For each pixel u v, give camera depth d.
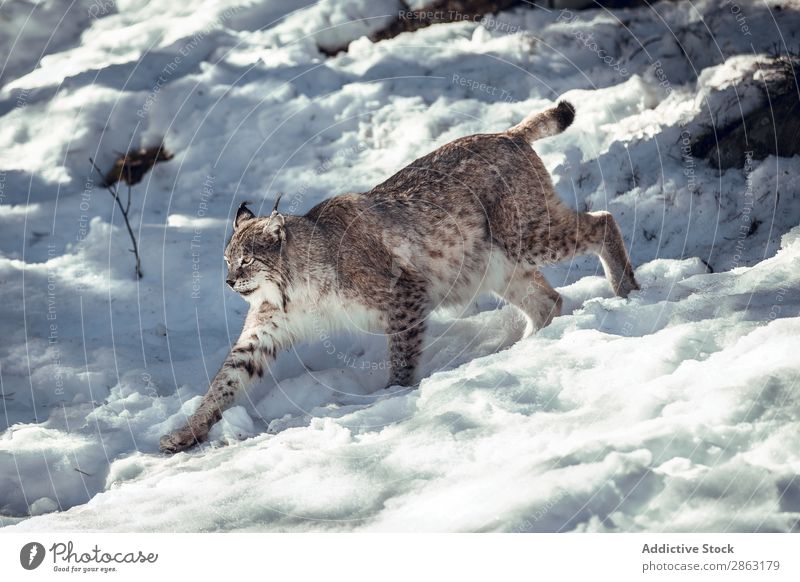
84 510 10.33
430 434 10.45
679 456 8.56
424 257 14.57
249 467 10.73
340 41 27.44
